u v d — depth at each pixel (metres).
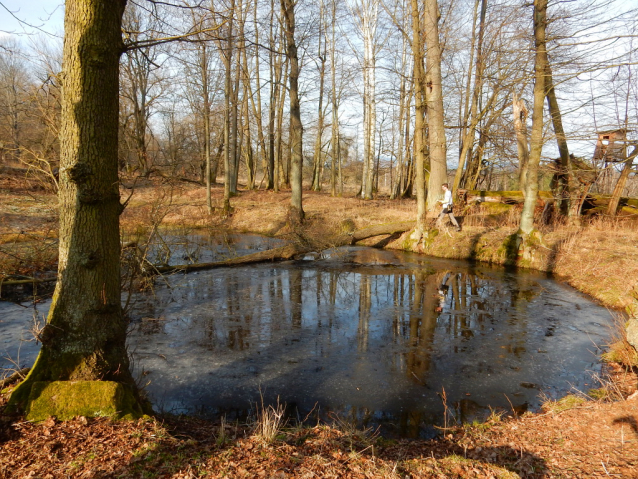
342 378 5.64
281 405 4.90
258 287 10.38
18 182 16.20
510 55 11.05
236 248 15.25
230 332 7.26
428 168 20.08
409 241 15.79
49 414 3.47
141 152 9.13
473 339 7.10
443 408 4.91
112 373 3.88
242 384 5.40
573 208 14.73
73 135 3.62
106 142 3.74
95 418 3.52
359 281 11.16
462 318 8.20
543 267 12.34
